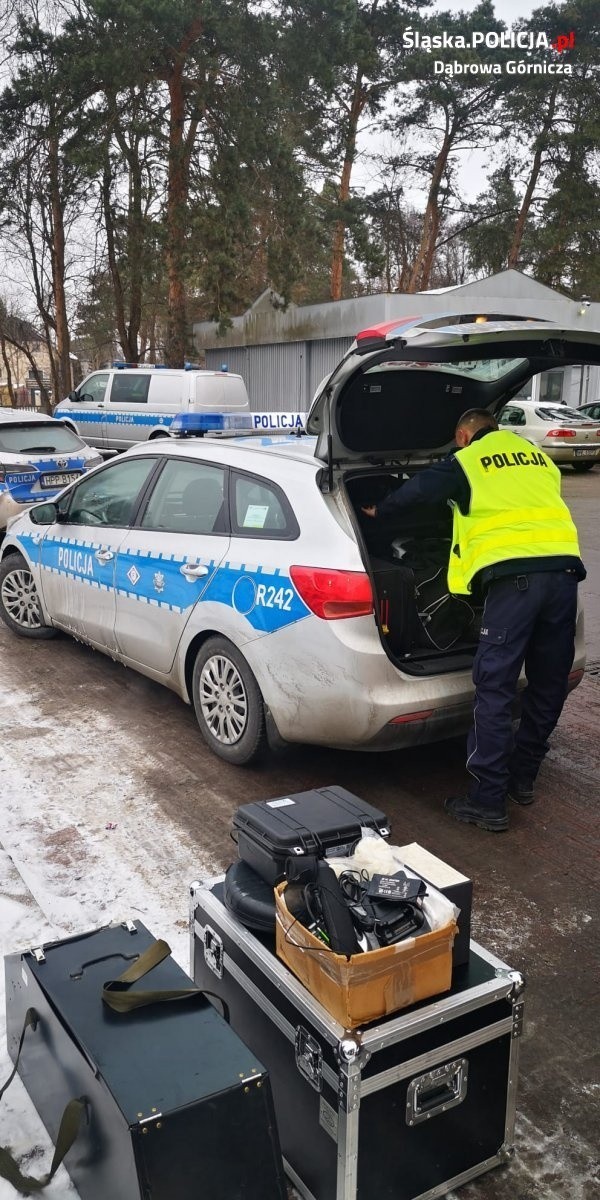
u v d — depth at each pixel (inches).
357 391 163.0
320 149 1073.5
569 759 188.1
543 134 1196.5
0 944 122.1
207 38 762.8
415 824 158.9
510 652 147.6
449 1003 81.4
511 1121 89.2
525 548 146.0
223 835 152.9
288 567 156.7
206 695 180.4
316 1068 80.0
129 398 629.6
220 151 796.0
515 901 136.3
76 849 147.6
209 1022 83.3
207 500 181.9
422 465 179.8
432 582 175.3
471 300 925.8
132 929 99.5
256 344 1067.9
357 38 863.7
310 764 181.9
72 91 778.2
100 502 217.2
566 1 1171.9
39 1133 91.3
